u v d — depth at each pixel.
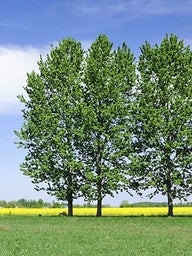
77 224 47.25
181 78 62.12
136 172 61.12
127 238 34.19
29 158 61.69
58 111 62.03
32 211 78.94
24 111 63.50
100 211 61.72
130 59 65.94
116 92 62.09
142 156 61.75
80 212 76.19
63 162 60.94
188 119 59.97
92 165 61.81
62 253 26.27
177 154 60.91
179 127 60.12
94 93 62.31
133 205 93.31
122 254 26.17
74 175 61.91
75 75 64.00
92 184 61.25
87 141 61.78
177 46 64.56
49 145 61.03
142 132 61.75
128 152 61.50
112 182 59.84
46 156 60.31
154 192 61.28
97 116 61.94
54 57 65.38
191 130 60.31
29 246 29.06
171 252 27.20
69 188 61.16
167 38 65.12
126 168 61.72
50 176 60.75
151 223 48.50
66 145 59.81
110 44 65.94
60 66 63.94
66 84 63.81
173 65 63.81
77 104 60.88
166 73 62.22
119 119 62.53
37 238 33.69
